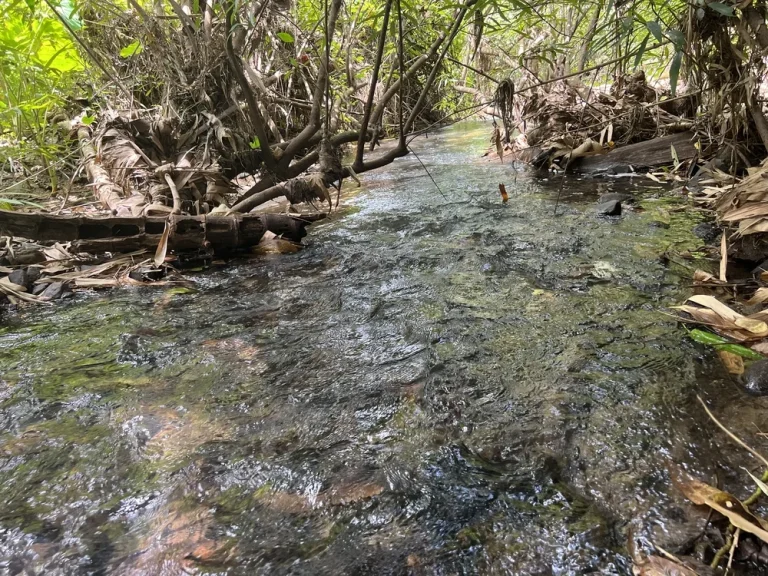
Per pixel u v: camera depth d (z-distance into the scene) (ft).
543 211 7.48
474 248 5.98
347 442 2.80
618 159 10.21
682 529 2.13
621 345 3.59
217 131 8.84
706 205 6.97
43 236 5.86
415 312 4.41
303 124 13.65
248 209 7.55
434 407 3.05
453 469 2.55
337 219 8.00
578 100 12.03
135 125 8.99
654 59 14.53
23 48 9.62
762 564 1.96
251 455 2.72
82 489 2.52
